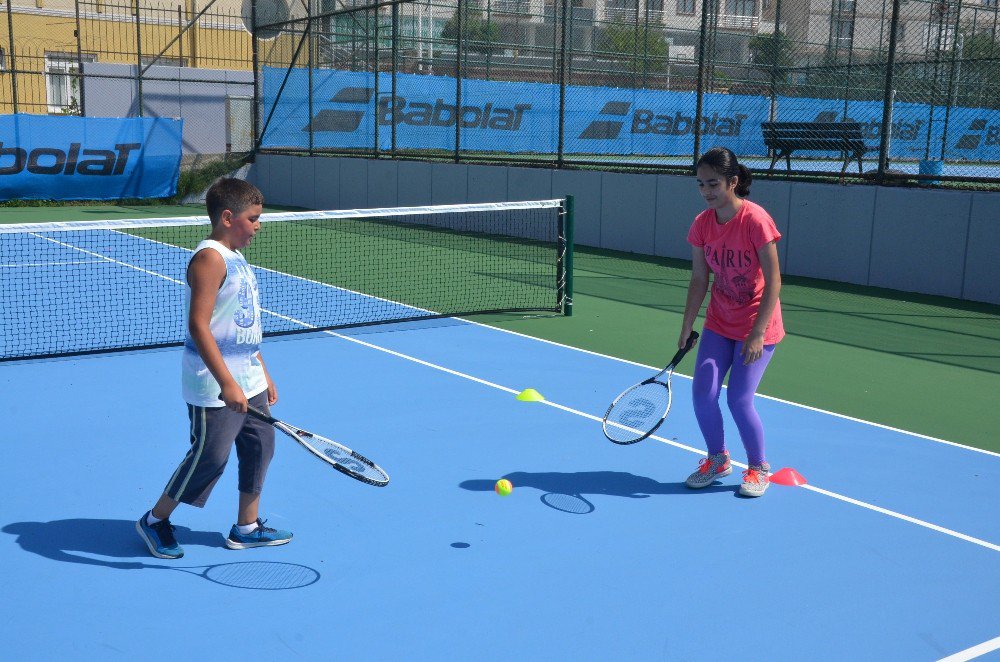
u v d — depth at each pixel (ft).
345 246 48.52
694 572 12.97
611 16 85.30
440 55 79.77
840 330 30.37
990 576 13.05
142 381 22.29
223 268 11.88
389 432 18.75
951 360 26.50
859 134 43.88
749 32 84.58
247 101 75.31
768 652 10.93
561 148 51.67
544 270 41.70
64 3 83.61
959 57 62.69
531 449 17.97
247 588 12.23
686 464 17.39
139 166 68.54
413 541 13.78
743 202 14.67
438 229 56.85
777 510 15.28
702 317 31.63
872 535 14.37
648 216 47.03
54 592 12.01
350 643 10.94
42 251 44.73
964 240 35.99
